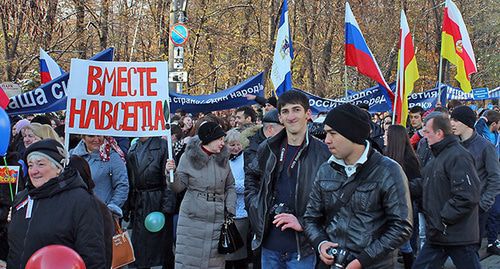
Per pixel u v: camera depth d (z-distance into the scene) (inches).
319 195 163.0
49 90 339.9
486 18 1400.1
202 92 1072.2
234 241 247.6
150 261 285.0
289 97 186.7
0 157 250.5
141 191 285.3
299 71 1104.2
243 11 1023.0
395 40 1138.7
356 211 154.2
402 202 151.4
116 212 243.4
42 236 154.3
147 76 240.2
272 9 973.8
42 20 703.1
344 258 152.3
